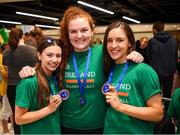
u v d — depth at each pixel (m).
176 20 14.02
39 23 15.59
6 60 3.36
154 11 13.56
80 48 1.76
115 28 1.59
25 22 14.62
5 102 4.01
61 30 1.83
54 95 1.66
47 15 13.15
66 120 1.77
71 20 1.74
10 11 11.67
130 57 1.58
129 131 1.54
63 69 1.79
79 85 1.74
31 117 1.61
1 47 4.41
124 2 10.65
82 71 1.76
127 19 13.76
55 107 1.60
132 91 1.54
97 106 1.73
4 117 4.01
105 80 1.75
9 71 3.33
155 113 1.50
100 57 1.79
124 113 1.51
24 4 10.38
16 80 3.31
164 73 4.38
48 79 1.75
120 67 1.65
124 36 1.58
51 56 1.71
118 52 1.59
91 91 1.73
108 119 1.61
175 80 3.77
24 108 1.63
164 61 4.37
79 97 1.74
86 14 1.78
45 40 1.74
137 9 12.67
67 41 1.82
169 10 13.38
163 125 2.04
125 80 1.57
